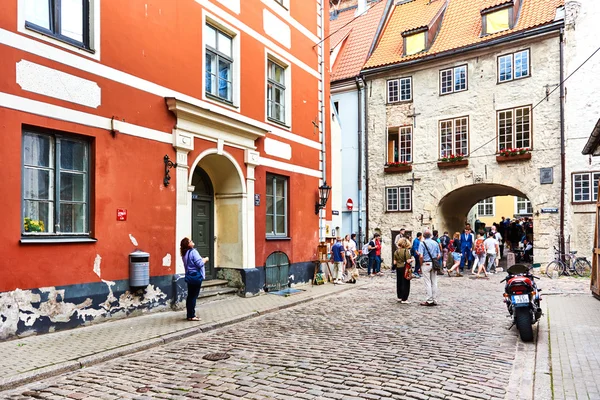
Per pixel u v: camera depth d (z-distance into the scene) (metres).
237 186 12.25
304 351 6.84
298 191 14.90
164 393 5.09
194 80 10.73
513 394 5.01
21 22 7.29
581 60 18.11
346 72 24.41
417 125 22.11
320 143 16.44
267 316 9.94
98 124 8.45
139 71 9.34
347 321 9.21
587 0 18.03
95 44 8.45
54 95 7.73
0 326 6.88
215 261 12.49
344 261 15.87
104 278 8.46
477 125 20.50
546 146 18.80
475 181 20.44
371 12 27.55
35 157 7.60
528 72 19.27
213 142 11.18
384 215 22.94
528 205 36.66
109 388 5.27
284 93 14.67
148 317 9.06
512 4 19.88
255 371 5.85
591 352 6.66
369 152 23.45
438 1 24.53
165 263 9.75
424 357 6.46
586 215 17.86
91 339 7.23
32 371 5.64
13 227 7.08
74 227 8.15
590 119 17.88
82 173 8.30
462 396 4.94
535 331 8.05
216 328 8.66
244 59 12.54
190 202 10.42
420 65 22.00
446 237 19.69
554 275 17.02
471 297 12.21
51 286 7.57
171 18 10.16
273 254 13.39
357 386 5.25
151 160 9.51
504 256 25.72
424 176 21.86
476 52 20.50
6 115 7.04
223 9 11.77
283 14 14.51
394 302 11.58
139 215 9.19
